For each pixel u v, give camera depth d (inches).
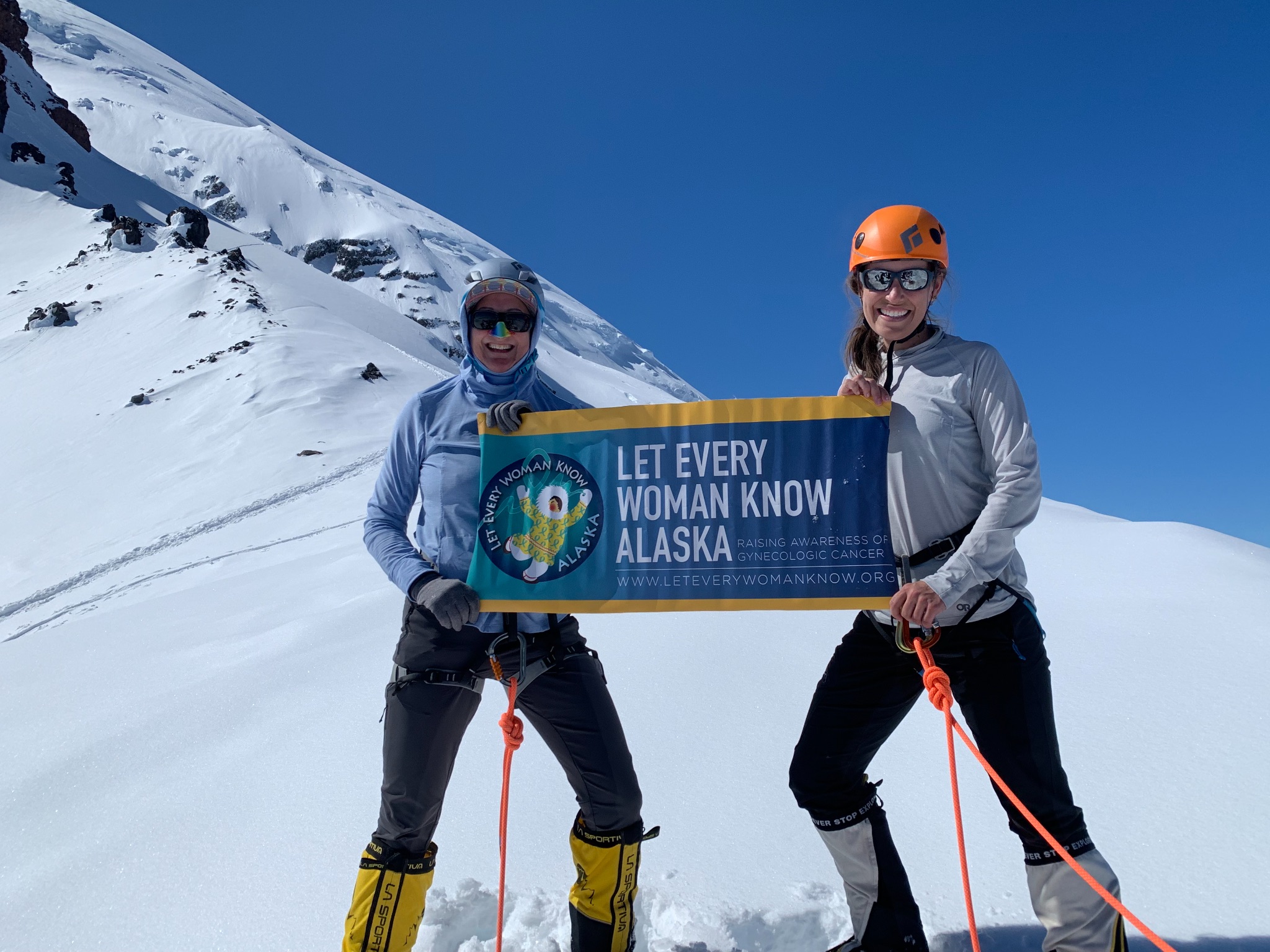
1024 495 78.2
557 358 4682.6
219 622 263.0
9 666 251.9
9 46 4067.4
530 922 94.8
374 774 128.6
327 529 604.7
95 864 112.3
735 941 89.5
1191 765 112.0
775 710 142.4
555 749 90.2
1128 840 98.4
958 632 81.2
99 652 248.2
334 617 223.8
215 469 993.5
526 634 90.7
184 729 158.9
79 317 1835.6
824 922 91.9
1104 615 174.4
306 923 94.0
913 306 86.4
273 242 6948.8
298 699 165.3
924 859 99.7
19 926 101.7
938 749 125.2
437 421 97.6
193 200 7017.7
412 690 87.1
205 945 92.8
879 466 86.7
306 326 1688.0
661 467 91.4
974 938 74.3
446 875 104.3
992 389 82.0
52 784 143.4
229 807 123.6
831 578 86.7
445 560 93.0
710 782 121.3
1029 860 78.4
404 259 7007.9
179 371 1403.8
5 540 871.1
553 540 91.6
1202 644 152.1
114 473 1051.9
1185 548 217.6
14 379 1566.2
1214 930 83.0
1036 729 77.9
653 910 96.1
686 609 89.0
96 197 3454.7
